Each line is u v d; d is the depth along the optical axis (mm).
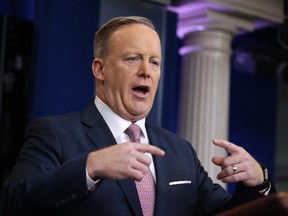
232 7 4762
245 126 5805
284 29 5145
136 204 1675
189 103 4789
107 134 1785
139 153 1453
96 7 4086
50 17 3984
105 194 1653
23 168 1653
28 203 1543
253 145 5867
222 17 4789
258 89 5926
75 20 4039
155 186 1759
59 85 3965
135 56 1786
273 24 5207
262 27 5297
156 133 1925
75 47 4031
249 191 1716
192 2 4676
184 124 4789
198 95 4762
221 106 4789
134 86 1787
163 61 4441
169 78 4484
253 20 5055
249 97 5848
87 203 1629
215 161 1688
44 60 3961
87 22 4070
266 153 5977
